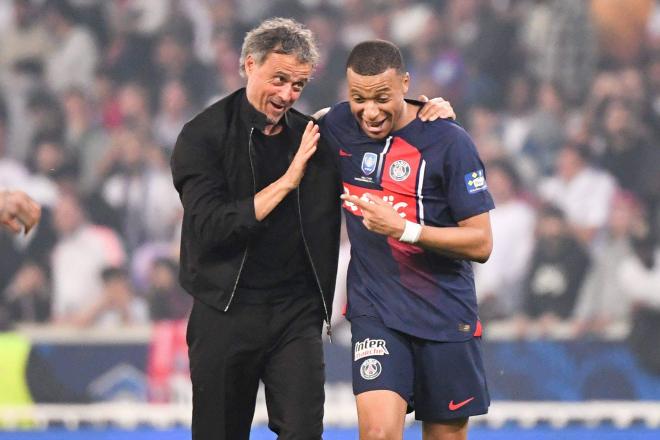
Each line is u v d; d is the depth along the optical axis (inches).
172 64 1668.3
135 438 1162.6
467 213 642.8
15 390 1285.7
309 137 610.5
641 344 1328.7
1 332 1416.1
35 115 1611.7
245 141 634.2
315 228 644.1
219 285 633.6
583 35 1631.4
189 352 657.6
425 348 665.6
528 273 1417.3
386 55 621.3
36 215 554.9
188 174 631.2
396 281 659.4
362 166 655.1
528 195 1478.8
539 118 1568.7
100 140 1576.0
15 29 1675.7
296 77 615.8
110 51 1678.2
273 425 648.4
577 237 1435.8
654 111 1573.6
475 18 1669.5
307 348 643.5
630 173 1510.8
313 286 655.1
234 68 1670.8
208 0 1699.1
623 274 1412.4
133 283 1471.5
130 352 1307.8
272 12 1700.3
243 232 611.5
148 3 1696.6
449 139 645.3
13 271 1444.4
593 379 1315.2
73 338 1311.5
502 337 1357.0
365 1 1690.5
